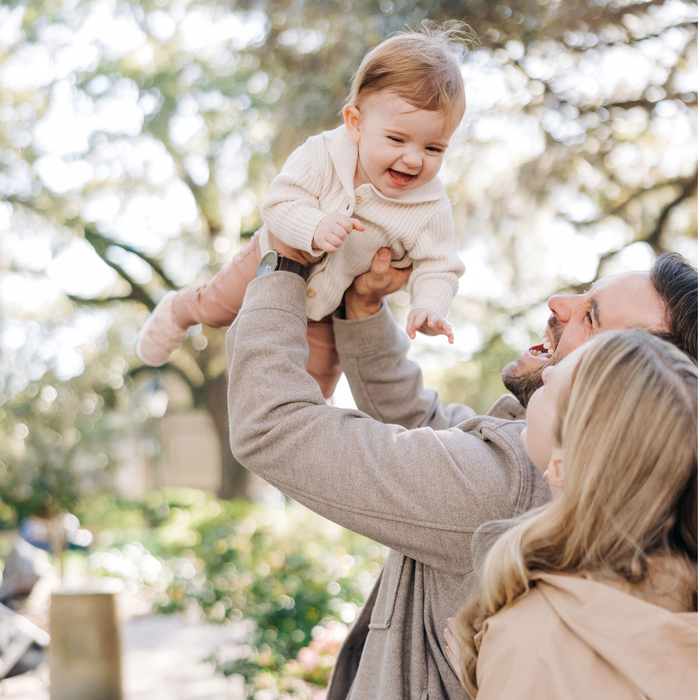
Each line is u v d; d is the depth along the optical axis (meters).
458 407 2.02
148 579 9.80
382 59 1.61
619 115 7.00
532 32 5.95
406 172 1.61
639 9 6.23
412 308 1.69
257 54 7.57
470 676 1.10
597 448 0.99
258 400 1.35
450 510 1.22
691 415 0.97
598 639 0.93
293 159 1.66
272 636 5.07
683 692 0.88
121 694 5.13
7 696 6.14
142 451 16.47
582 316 1.36
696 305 1.26
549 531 1.02
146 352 2.00
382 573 1.50
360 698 1.38
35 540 13.14
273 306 1.47
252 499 17.20
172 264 15.52
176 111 12.40
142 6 11.79
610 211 8.45
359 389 1.77
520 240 7.89
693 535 0.99
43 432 9.93
